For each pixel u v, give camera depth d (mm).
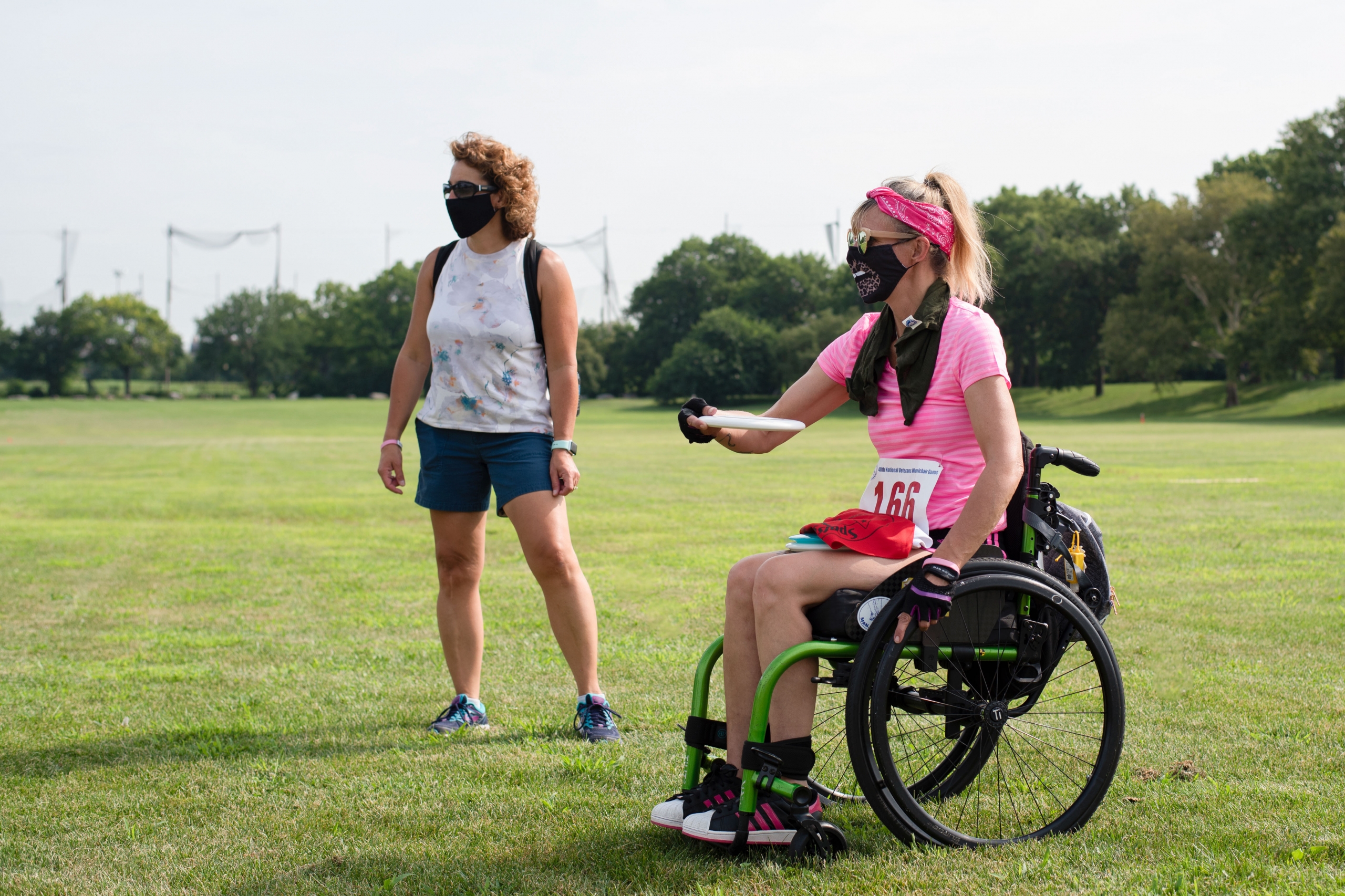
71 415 68750
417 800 2973
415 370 3895
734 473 18578
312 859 2545
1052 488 2717
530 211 3643
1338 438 30078
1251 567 7242
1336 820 2693
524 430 3688
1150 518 10266
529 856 2541
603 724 3646
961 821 2762
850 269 2705
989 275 2775
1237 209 58938
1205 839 2570
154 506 13273
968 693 2682
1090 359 72625
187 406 90000
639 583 7062
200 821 2820
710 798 2559
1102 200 76375
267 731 3713
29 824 2799
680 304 110562
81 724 3805
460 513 3770
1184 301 63625
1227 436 32656
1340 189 55031
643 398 111188
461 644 3830
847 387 2865
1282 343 54594
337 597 6648
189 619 5934
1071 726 3600
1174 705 3855
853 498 13562
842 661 2502
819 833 2473
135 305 132375
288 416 69625
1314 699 3938
